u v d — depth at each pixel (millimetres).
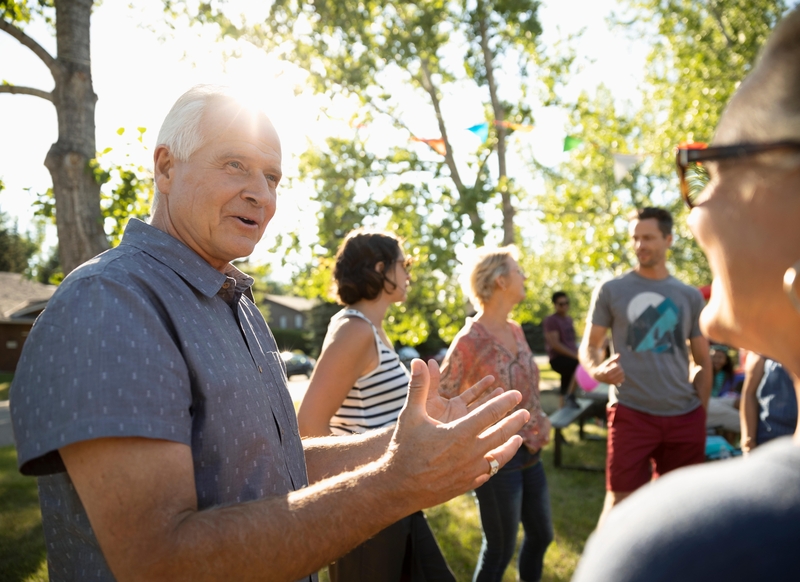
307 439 1639
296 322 53469
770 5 10344
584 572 454
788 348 534
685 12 11602
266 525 956
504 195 9820
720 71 11164
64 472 1057
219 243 1329
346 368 2121
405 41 9391
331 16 8180
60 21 4371
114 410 917
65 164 4297
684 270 15719
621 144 9734
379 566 1988
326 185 9375
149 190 4891
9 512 4441
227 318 1286
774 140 510
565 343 8211
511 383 2580
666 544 408
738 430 5266
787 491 408
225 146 1321
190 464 991
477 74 10172
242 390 1173
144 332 1008
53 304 1009
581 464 5871
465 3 9977
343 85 8820
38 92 4344
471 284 2830
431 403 1497
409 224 9125
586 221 9781
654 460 3486
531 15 9742
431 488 1021
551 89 9758
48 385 939
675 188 16750
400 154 9844
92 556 1050
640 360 3277
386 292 2342
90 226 4387
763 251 526
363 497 1018
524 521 2797
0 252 44250
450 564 3469
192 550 899
